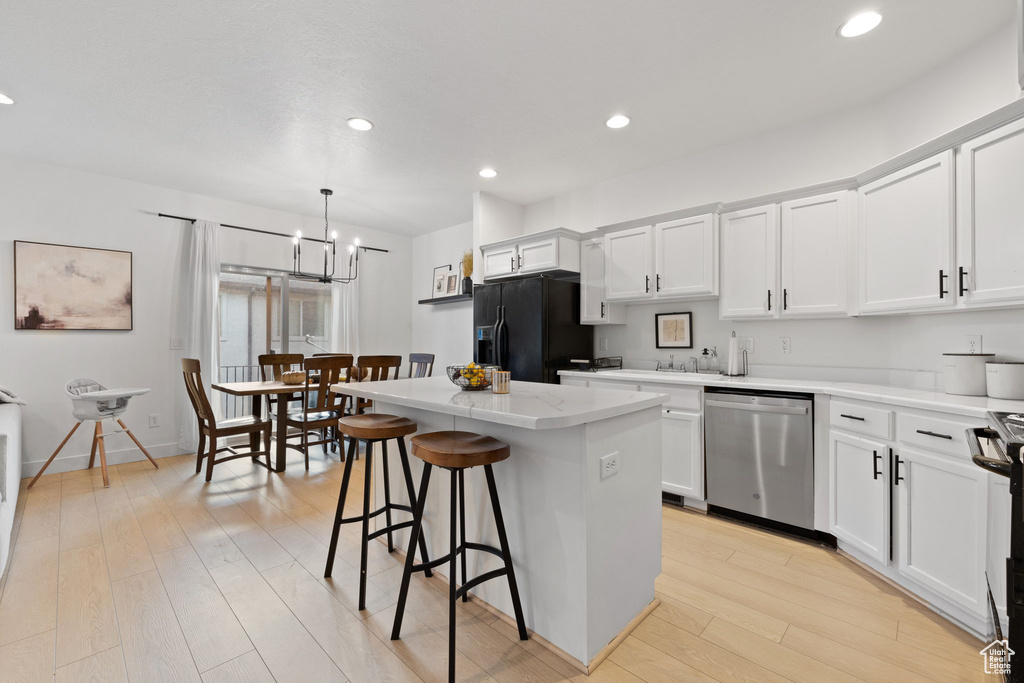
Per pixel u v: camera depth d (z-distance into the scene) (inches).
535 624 66.9
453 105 110.0
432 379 109.7
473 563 77.2
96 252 154.5
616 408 64.7
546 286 148.9
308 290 211.8
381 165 147.7
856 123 111.0
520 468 69.1
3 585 79.9
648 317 153.3
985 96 85.6
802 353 119.6
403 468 89.2
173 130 122.5
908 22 81.4
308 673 59.5
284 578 83.3
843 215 104.1
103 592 78.0
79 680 57.7
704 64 94.1
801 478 100.0
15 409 123.3
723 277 124.2
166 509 116.6
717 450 113.4
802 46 88.4
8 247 139.9
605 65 94.3
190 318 171.3
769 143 125.0
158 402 167.0
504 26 82.3
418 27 82.3
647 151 137.4
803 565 89.6
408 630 68.7
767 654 63.8
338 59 91.7
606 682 58.2
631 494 70.2
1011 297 70.0
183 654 62.8
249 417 160.9
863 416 86.7
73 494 127.3
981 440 61.7
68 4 75.5
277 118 116.0
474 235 176.9
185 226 174.4
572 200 174.9
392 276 244.2
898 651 64.3
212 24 80.9
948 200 79.7
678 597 78.5
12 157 140.4
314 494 128.9
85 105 109.1
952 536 68.4
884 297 94.0
